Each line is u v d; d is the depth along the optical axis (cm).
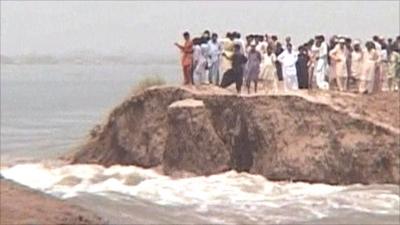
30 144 4166
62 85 16888
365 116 2911
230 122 3020
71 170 3027
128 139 3148
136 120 3152
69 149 3688
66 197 2566
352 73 3244
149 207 2464
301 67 3228
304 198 2639
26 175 2981
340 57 3238
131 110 3166
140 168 3069
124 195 2633
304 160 2894
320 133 2906
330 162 2877
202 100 3050
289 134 2938
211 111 3041
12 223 1416
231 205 2541
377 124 2869
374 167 2852
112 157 3186
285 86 3216
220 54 3203
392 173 2836
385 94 3181
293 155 2906
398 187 2775
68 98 10531
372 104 3059
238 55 3142
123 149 3158
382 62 3281
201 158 2964
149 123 3116
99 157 3219
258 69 3159
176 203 2548
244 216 2402
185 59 3228
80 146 3406
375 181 2844
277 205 2548
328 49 3259
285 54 3212
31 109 8119
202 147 2969
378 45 3269
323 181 2872
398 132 2850
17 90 14250
